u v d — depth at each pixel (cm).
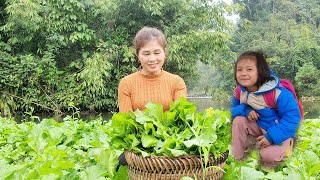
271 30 2578
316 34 2598
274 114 293
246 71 294
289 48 2341
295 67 2359
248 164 301
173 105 264
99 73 1367
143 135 244
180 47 1423
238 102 313
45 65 1410
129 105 311
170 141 233
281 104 285
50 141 454
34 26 1409
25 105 1388
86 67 1384
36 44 1510
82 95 1431
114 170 279
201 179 233
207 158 226
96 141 419
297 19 2830
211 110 279
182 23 1488
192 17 1484
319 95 2227
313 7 2855
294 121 281
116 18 1502
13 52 1476
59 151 364
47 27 1424
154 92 308
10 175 272
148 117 254
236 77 303
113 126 256
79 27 1441
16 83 1379
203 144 231
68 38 1478
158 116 260
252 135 301
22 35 1459
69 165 286
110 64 1405
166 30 1470
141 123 248
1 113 1349
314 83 2277
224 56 1620
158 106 263
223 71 1739
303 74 2230
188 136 243
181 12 1523
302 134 466
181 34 1469
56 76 1412
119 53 1470
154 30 302
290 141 292
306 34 2397
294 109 282
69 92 1419
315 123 594
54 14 1419
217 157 238
